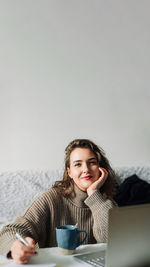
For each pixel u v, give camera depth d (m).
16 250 0.82
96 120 2.43
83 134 2.39
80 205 1.22
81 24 2.38
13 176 1.97
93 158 1.19
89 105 2.41
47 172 2.06
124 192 2.08
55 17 2.30
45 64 2.29
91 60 2.41
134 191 2.07
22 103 2.23
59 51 2.32
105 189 1.28
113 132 2.47
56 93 2.32
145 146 2.55
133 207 0.74
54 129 2.31
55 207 1.21
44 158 2.28
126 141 2.51
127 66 2.51
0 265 0.80
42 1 2.27
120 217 0.72
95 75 2.42
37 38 2.26
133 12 2.52
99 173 1.26
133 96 2.53
